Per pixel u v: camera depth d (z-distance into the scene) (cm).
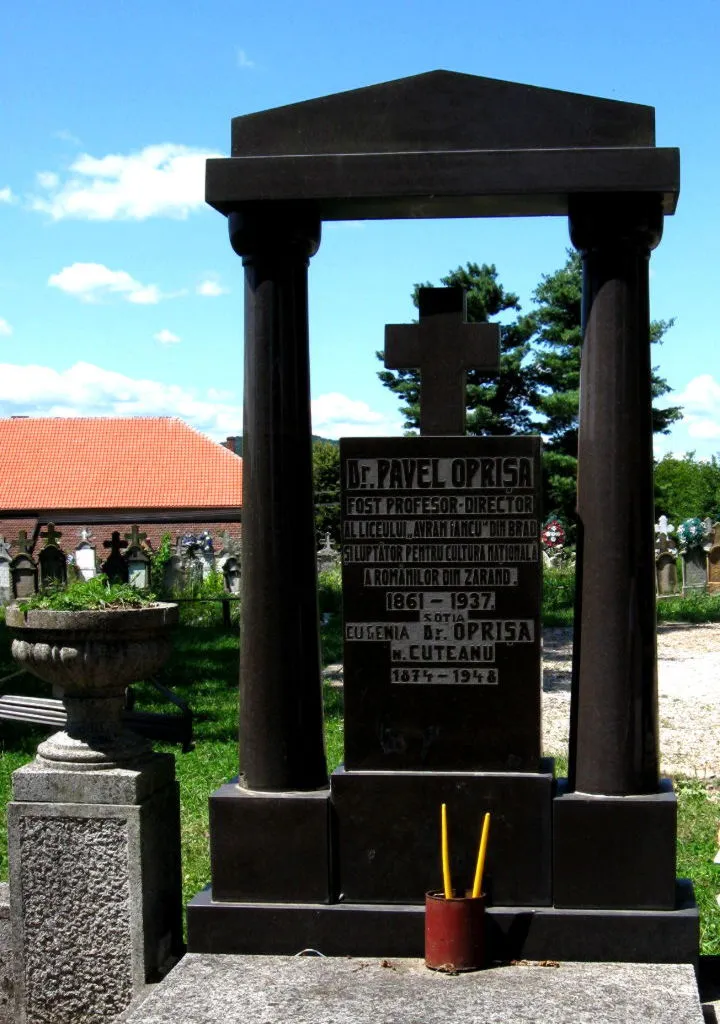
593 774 424
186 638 1738
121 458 5688
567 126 426
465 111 430
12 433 5828
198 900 438
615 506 423
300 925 426
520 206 443
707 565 2330
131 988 430
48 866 432
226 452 5734
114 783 426
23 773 432
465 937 402
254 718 445
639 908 414
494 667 430
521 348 3588
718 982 421
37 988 435
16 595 2422
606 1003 371
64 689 445
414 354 444
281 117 439
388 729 434
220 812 436
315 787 446
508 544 429
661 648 1630
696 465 5603
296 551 444
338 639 1634
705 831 688
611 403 424
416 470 432
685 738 1001
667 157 411
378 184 425
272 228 441
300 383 445
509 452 429
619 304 423
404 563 434
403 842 430
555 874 418
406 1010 369
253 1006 376
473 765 430
